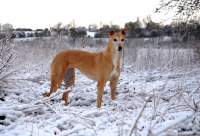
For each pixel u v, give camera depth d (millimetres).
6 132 3455
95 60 6000
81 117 3889
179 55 10672
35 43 12062
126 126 3699
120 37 5730
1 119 3902
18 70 7090
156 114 4008
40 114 4461
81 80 8398
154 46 12641
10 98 5859
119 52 5742
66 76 6668
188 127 3111
